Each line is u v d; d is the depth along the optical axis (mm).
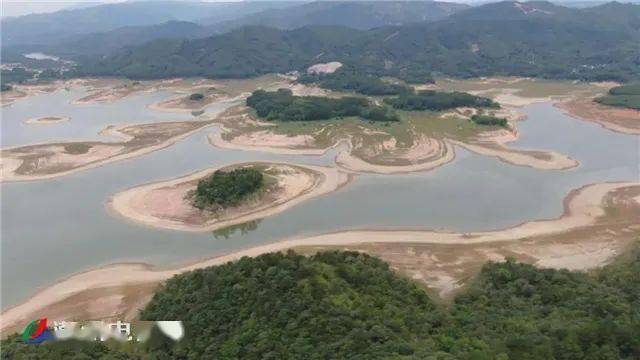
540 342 55344
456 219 116250
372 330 57719
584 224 112062
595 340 56281
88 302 88188
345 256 79375
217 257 101812
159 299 76438
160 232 112688
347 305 63219
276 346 58250
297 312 62469
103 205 127000
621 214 116500
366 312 61656
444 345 56281
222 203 120312
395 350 53719
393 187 134750
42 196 133625
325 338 57938
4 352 63625
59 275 97375
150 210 122750
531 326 59906
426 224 113938
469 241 105562
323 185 135500
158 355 63312
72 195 133875
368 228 112375
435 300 77938
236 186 123062
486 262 93875
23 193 136000
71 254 104688
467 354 52844
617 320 60500
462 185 135875
